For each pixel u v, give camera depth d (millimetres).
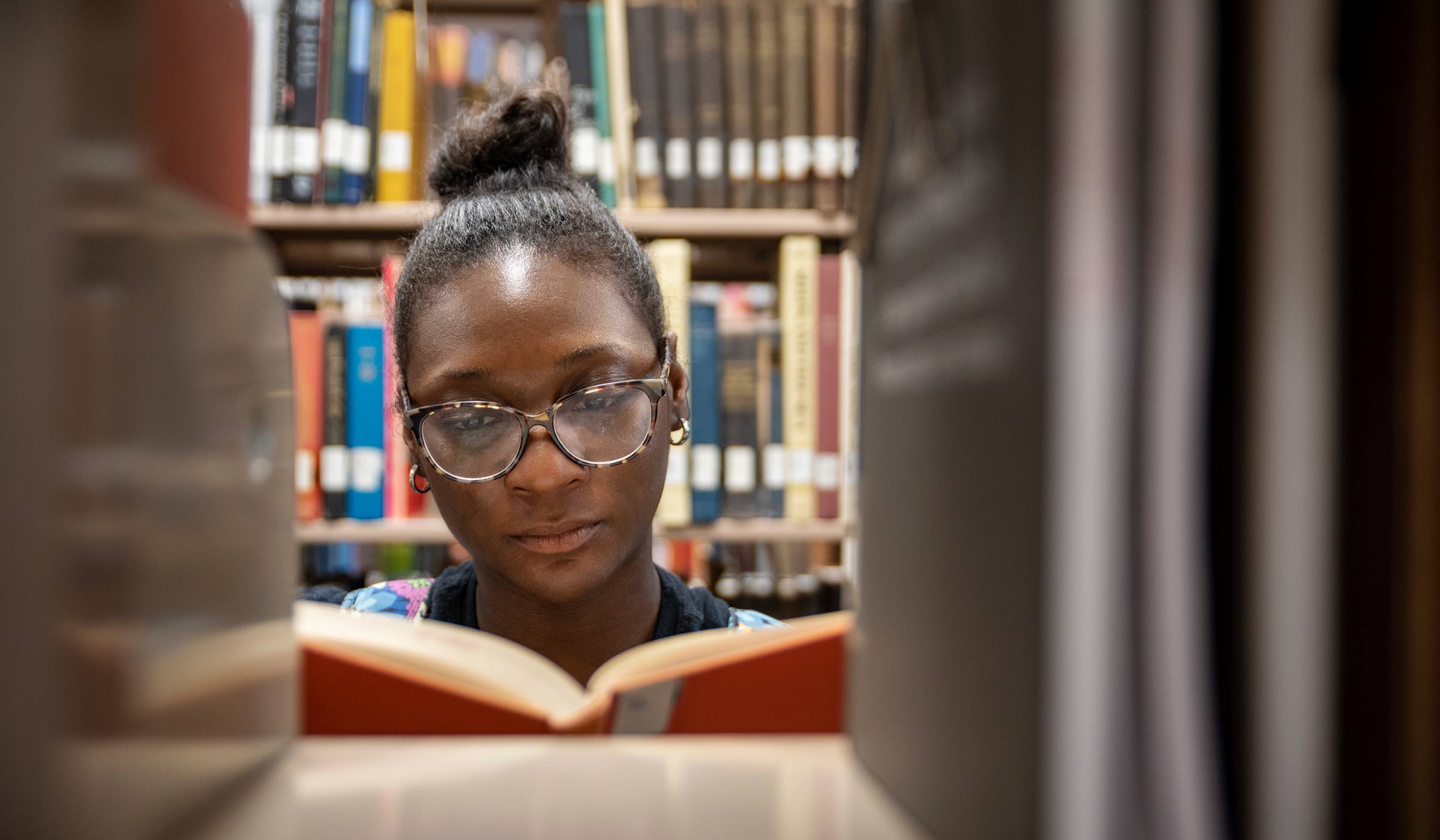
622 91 1586
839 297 1566
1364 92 175
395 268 1481
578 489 721
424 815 284
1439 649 172
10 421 215
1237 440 174
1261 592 174
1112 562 174
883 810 287
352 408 1536
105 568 231
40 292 213
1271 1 174
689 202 1605
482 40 1688
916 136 259
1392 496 173
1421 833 173
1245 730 175
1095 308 172
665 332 851
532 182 861
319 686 410
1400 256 173
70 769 221
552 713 399
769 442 1580
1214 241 173
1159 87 172
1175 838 176
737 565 1692
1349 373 175
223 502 287
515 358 708
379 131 1563
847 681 379
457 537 773
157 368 251
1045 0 180
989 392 213
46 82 210
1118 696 175
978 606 222
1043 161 182
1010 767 202
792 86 1598
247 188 312
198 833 270
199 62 271
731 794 297
